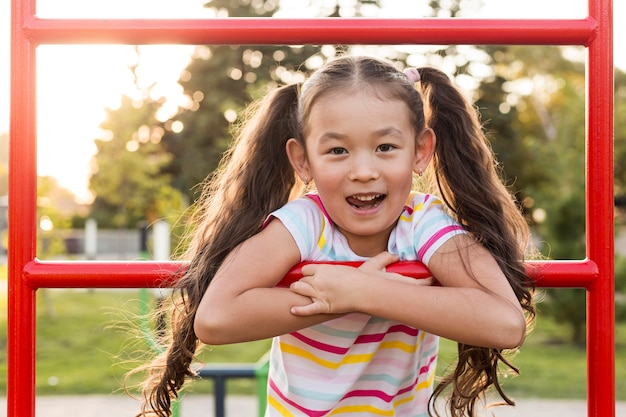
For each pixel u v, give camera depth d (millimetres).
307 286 1250
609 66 1381
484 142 1507
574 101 10867
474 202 1445
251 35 1376
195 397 5906
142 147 12836
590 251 1383
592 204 1381
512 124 13523
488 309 1238
